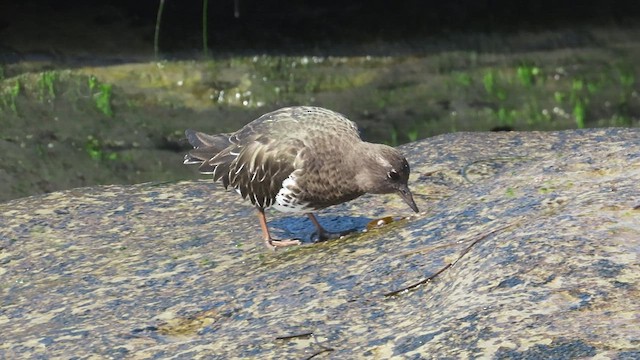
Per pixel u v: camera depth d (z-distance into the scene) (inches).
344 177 386.6
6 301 370.0
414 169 455.8
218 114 751.1
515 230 321.1
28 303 364.2
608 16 845.8
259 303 328.5
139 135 716.0
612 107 768.9
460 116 754.8
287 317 311.9
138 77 778.2
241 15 811.4
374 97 776.9
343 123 396.8
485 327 268.7
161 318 332.8
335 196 389.7
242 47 802.8
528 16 836.0
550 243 301.9
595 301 270.8
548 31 836.0
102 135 716.0
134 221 440.5
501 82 796.0
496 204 360.8
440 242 340.5
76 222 442.6
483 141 492.7
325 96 775.7
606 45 831.7
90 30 802.8
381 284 320.2
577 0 842.8
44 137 711.7
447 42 822.5
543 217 328.5
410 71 802.8
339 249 364.5
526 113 760.3
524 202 353.4
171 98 761.6
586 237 303.0
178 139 714.2
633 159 374.9
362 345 284.0
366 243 363.6
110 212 451.8
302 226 413.1
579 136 486.9
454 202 383.6
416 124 743.7
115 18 807.1
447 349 265.4
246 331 309.9
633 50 826.2
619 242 298.2
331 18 817.5
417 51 816.3
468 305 282.0
